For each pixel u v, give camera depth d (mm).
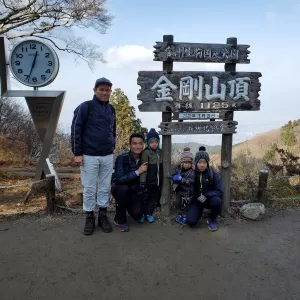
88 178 3174
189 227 3457
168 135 3561
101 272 2561
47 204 3758
